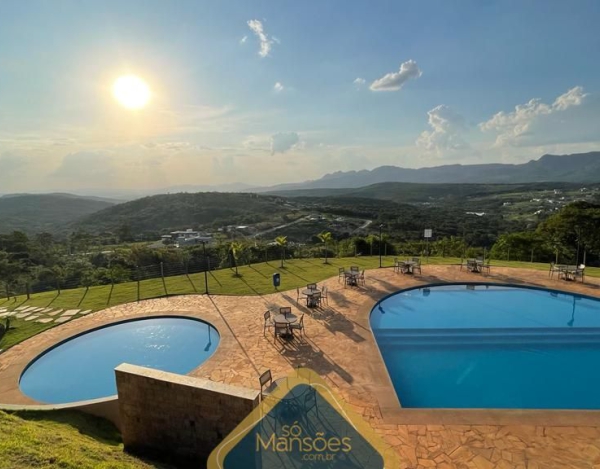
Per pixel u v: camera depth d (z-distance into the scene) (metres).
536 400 8.61
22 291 23.28
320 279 18.98
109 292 17.95
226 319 13.06
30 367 10.52
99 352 11.86
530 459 5.76
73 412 7.81
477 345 11.59
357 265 22.86
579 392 8.96
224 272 21.81
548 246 31.27
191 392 6.13
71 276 28.39
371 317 13.60
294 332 11.49
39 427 6.66
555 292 15.70
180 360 11.27
